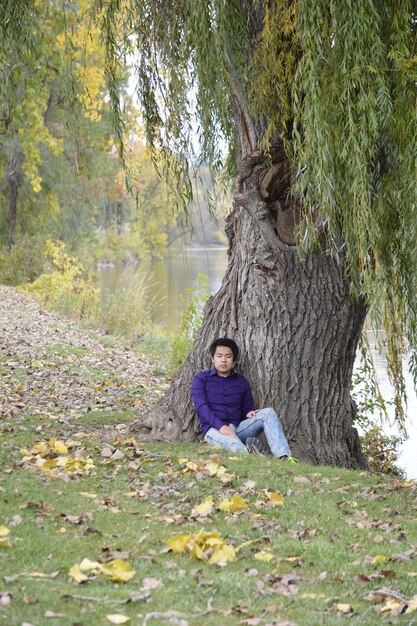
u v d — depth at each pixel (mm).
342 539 4891
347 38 6234
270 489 5859
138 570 4145
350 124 6234
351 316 7836
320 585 4160
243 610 3729
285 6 6703
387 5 6473
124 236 55562
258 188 7523
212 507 5340
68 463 6148
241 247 7914
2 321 18125
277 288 7727
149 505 5430
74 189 34156
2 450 6613
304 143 6742
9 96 9820
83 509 5113
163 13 7602
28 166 18484
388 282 7246
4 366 12039
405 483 6453
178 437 7719
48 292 25984
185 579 4078
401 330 8086
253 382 7809
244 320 7875
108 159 33625
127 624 3459
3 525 4516
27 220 33844
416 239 6504
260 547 4691
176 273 45250
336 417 7910
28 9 8609
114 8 7703
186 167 7984
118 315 20656
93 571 4012
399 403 8703
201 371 7801
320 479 6398
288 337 7762
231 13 7004
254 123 7496
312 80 6258
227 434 7266
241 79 7168
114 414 9031
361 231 6492
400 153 6547
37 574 3891
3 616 3352
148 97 8008
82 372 12406
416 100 6336
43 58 14883
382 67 6312
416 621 3709
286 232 7609
